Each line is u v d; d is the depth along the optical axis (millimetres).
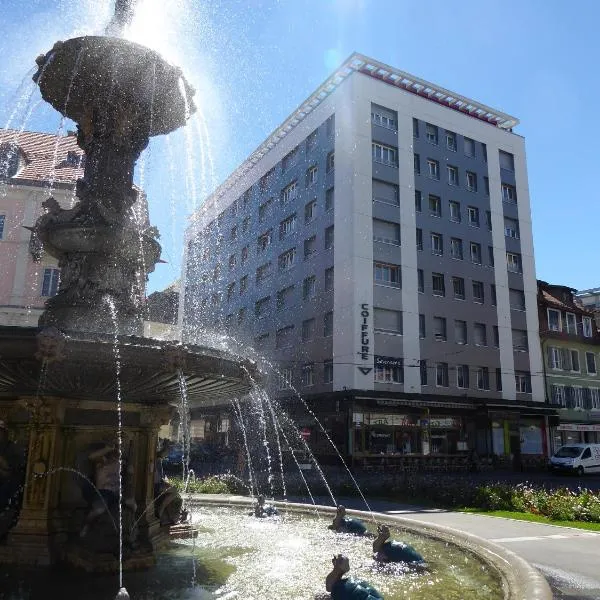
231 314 48719
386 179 36094
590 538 9531
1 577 4879
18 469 5809
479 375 37250
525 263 41656
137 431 6203
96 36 5941
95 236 6078
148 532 5953
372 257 34344
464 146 41062
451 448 35031
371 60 37906
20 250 24703
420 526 8062
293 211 41250
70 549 5254
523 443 37094
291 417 35875
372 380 32562
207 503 10875
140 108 6707
